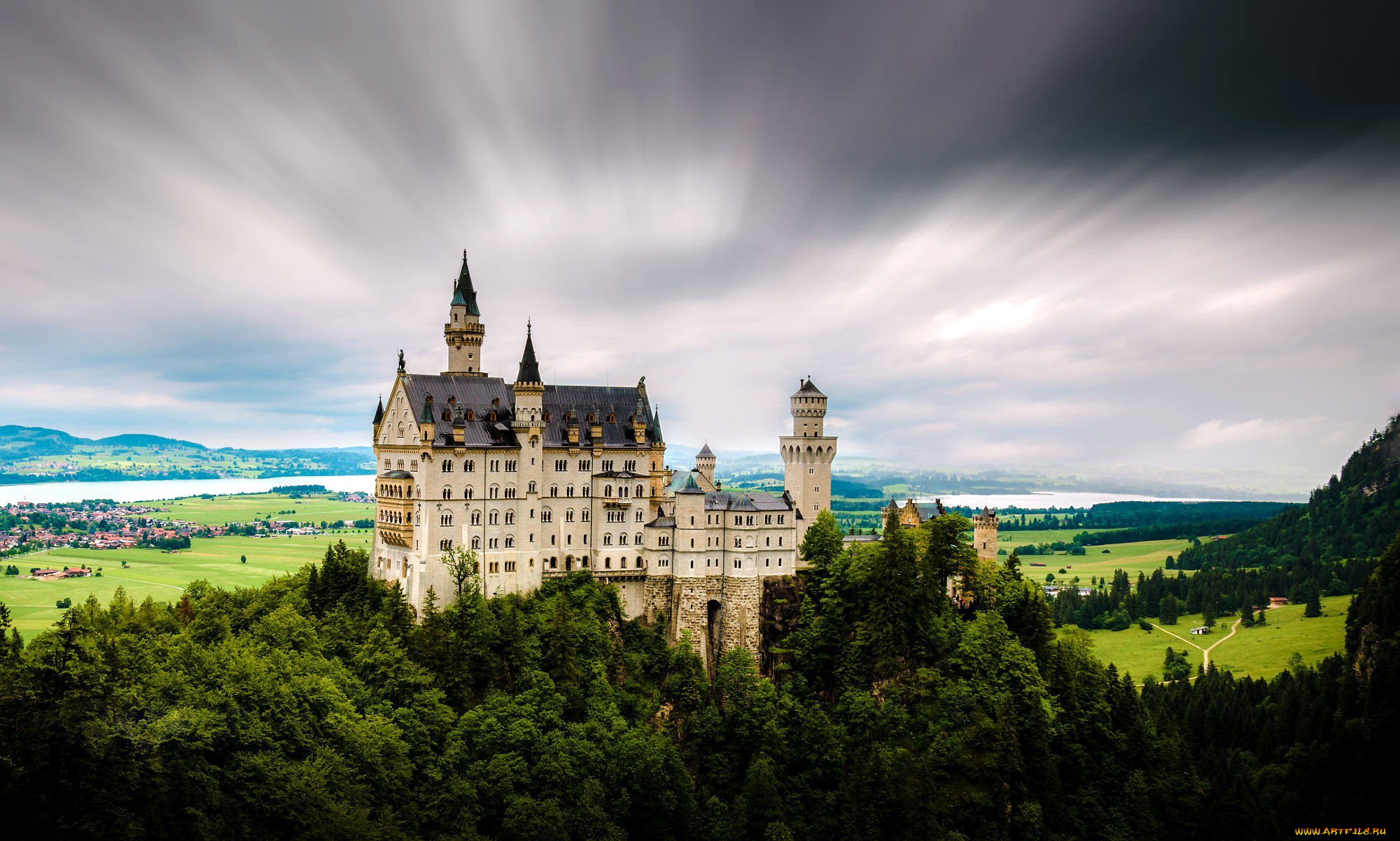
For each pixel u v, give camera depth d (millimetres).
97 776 114062
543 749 157625
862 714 179500
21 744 112125
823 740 175000
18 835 108125
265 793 126250
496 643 172250
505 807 149750
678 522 198000
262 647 157250
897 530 195125
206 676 140750
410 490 185875
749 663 185875
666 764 162500
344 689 153500
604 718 167375
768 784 164000
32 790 110562
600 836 149625
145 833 114750
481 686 169500
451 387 194875
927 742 176000
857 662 189125
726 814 163625
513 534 192750
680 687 184500
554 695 166625
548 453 196875
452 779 148375
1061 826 172500
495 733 156375
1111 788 184500
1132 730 192875
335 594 184500
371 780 140375
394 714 152750
